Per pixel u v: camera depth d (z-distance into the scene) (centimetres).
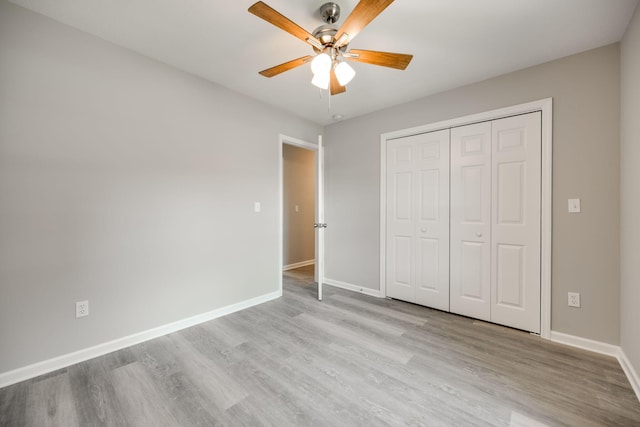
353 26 144
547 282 224
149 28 188
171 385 166
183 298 246
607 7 163
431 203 293
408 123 308
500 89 246
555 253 222
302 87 276
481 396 156
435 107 287
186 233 248
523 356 199
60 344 183
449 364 189
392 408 147
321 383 168
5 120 164
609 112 201
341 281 376
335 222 382
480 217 261
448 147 281
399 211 318
